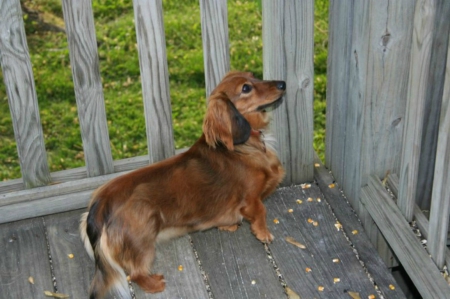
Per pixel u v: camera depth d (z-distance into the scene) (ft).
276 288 5.27
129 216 5.06
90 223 5.04
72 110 7.58
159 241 5.40
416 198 5.68
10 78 5.21
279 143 5.84
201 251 5.53
